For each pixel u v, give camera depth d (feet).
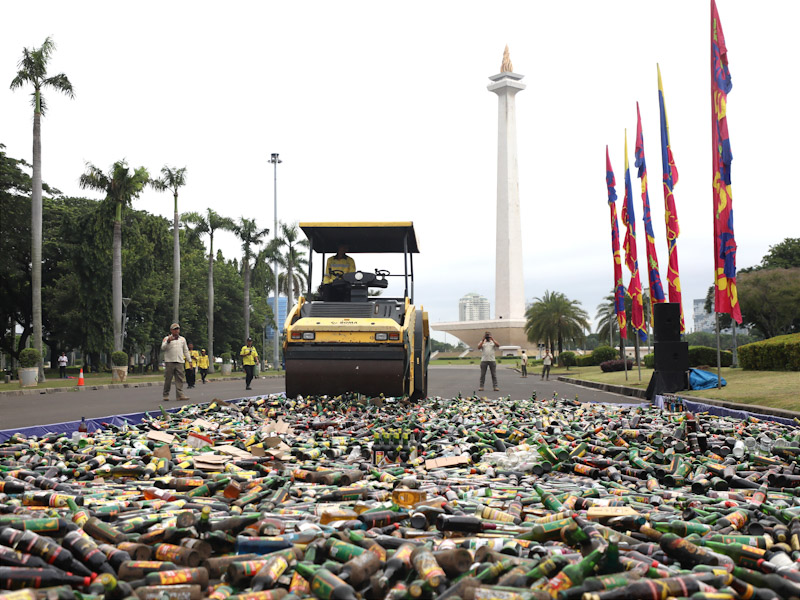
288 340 42.24
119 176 138.41
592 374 134.00
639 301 81.41
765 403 43.96
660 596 8.94
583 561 9.64
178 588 9.48
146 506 14.96
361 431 29.07
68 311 183.11
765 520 13.70
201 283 245.86
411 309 45.14
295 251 251.80
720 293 56.90
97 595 9.00
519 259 330.13
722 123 55.62
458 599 8.55
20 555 10.02
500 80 316.81
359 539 11.22
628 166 82.33
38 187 113.19
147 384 111.14
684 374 62.23
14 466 21.02
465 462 22.00
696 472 19.77
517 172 320.29
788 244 250.57
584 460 21.36
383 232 48.29
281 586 9.82
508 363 326.65
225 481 16.67
